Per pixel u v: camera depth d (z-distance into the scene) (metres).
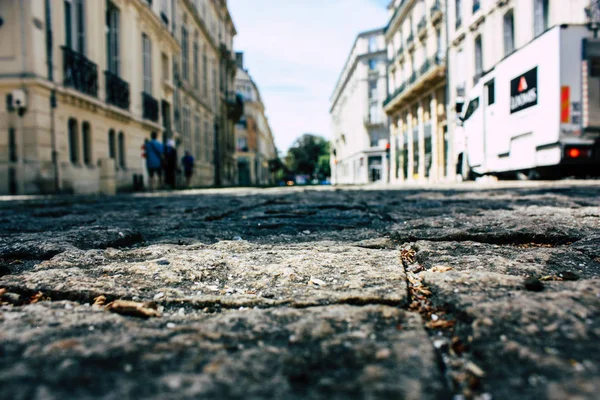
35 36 10.17
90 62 12.50
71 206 5.92
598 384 0.71
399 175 34.62
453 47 22.73
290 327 1.00
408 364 0.81
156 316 1.14
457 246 2.02
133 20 15.80
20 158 10.27
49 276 1.51
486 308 1.04
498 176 14.02
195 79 27.31
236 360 0.83
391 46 36.62
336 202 5.66
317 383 0.75
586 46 9.66
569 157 9.83
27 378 0.77
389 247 2.17
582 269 1.54
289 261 1.73
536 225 2.52
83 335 0.96
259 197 7.59
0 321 1.06
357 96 51.12
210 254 1.90
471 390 0.74
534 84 10.71
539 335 0.90
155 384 0.75
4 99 10.18
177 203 6.17
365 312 1.08
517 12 16.69
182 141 23.17
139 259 1.87
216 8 34.75
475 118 15.02
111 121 13.99
